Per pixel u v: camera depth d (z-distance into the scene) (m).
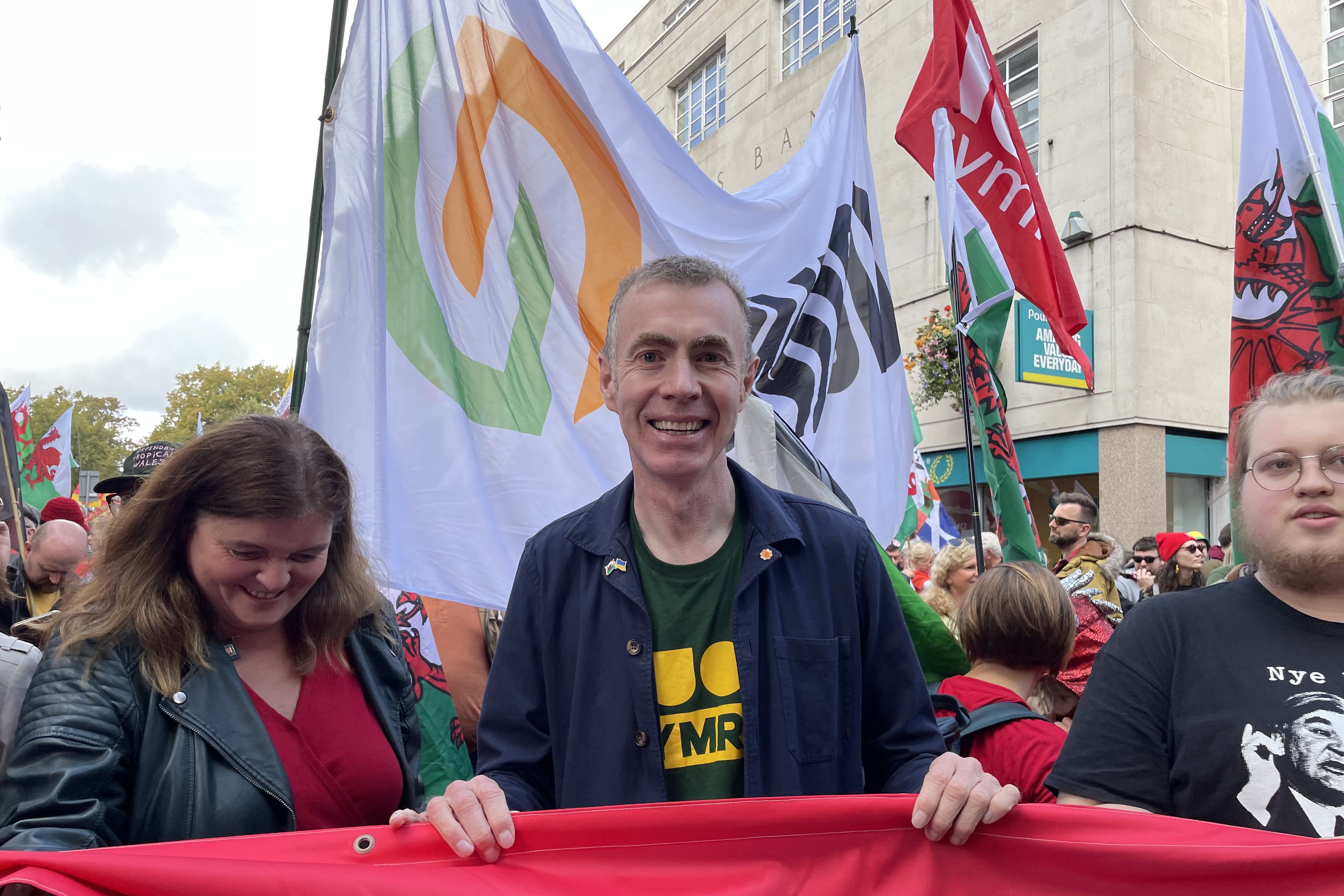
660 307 1.66
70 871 1.34
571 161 2.97
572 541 1.78
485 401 2.81
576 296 2.94
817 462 3.29
